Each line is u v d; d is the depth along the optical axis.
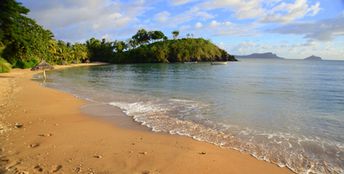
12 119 14.01
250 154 9.59
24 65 65.12
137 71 62.75
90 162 8.56
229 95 23.47
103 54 132.12
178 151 9.70
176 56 128.50
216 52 145.00
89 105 18.67
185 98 21.80
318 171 8.33
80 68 78.19
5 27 52.44
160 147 10.12
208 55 137.62
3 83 31.56
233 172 8.11
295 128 13.02
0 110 16.23
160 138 11.31
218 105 18.72
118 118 14.86
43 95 22.98
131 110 17.00
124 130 12.48
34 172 7.70
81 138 11.05
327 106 18.61
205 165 8.52
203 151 9.77
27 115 15.05
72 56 111.00
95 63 119.81
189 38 147.50
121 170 8.05
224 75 49.72
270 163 8.84
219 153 9.61
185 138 11.36
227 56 150.62
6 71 51.31
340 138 11.48
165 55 127.19
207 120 14.47
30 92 24.73
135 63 123.31
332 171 8.35
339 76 49.91
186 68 77.06
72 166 8.22
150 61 123.81
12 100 19.95
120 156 9.12
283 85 32.44
